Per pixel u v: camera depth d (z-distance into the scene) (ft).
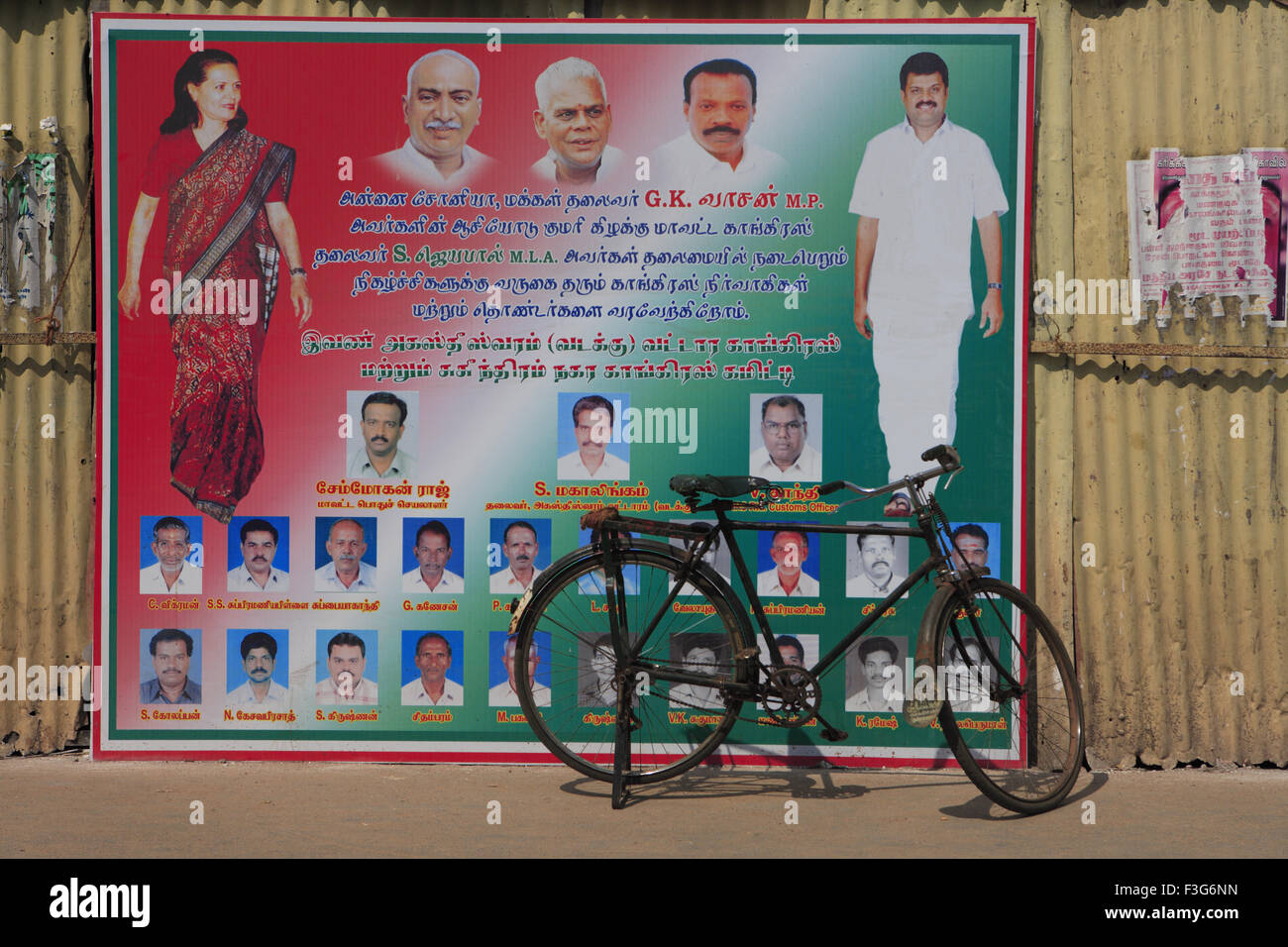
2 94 15.94
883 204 15.57
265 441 15.83
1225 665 15.76
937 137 15.51
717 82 15.58
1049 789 14.49
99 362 15.79
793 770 15.66
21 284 15.97
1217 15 15.80
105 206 15.76
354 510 15.84
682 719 15.64
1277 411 15.78
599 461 15.78
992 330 15.56
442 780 15.20
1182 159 15.78
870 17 15.80
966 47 15.46
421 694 15.87
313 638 15.85
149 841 12.85
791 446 15.69
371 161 15.74
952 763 15.65
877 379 15.62
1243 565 15.76
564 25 15.62
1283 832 13.30
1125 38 15.83
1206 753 15.75
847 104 15.56
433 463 15.79
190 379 15.81
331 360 15.79
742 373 15.69
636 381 15.74
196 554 15.84
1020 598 14.87
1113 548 15.81
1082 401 15.87
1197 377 15.81
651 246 15.67
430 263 15.78
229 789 14.67
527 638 14.97
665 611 14.97
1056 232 15.79
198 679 15.85
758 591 15.69
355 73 15.72
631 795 14.53
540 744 15.87
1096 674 15.81
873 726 15.67
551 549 15.84
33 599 15.96
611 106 15.62
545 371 15.78
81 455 16.03
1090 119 15.87
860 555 15.64
